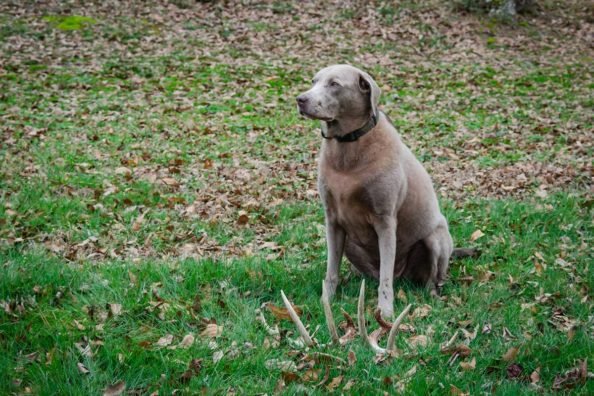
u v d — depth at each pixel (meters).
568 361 3.93
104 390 3.43
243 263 5.27
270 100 11.55
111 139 9.13
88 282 4.78
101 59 13.35
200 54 14.00
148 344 3.94
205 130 9.70
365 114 4.68
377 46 15.31
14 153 8.30
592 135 10.19
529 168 8.45
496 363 3.94
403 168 4.89
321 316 4.51
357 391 3.54
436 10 17.45
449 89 12.89
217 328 4.20
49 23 15.03
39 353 3.75
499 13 17.34
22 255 5.27
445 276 5.40
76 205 6.63
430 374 3.77
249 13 16.69
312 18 16.66
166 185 7.43
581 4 18.88
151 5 16.62
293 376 3.66
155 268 5.05
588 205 7.00
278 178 7.84
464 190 7.70
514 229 6.39
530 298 4.95
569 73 14.23
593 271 5.33
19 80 11.80
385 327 4.18
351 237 5.04
